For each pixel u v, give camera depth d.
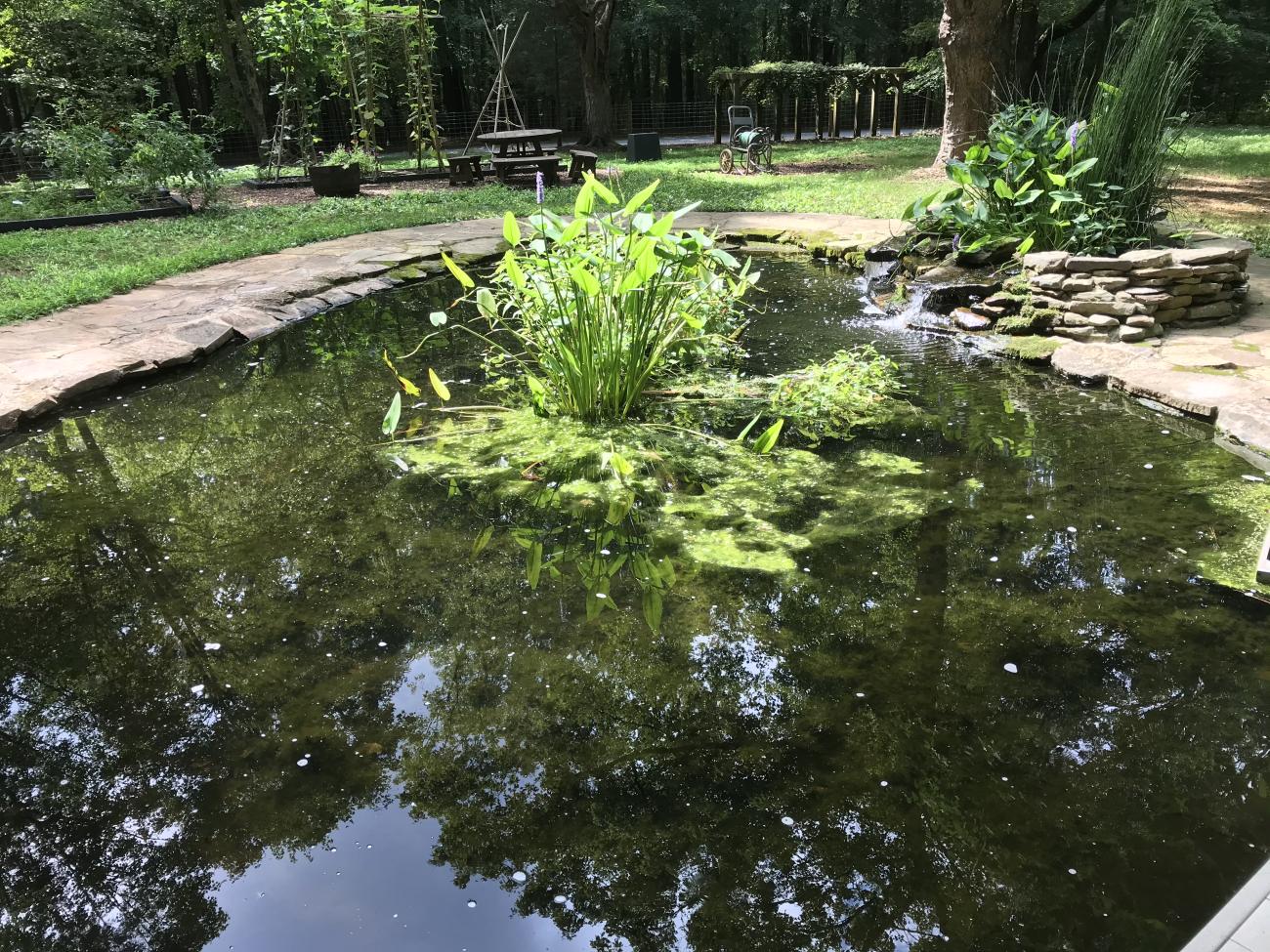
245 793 1.80
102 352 4.61
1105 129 5.36
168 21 17.59
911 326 5.30
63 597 2.56
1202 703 1.98
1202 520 2.80
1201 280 4.67
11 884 1.59
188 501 3.16
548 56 23.33
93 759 1.90
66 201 9.82
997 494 3.05
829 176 11.94
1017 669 2.12
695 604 2.44
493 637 2.32
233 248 7.36
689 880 1.56
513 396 4.21
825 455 3.46
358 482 3.28
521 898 1.54
